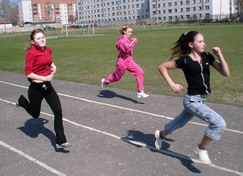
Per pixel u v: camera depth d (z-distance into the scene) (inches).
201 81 143.7
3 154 182.5
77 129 219.8
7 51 1010.7
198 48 142.5
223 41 941.8
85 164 164.9
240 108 255.0
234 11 3624.5
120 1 4618.6
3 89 380.5
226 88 330.3
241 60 535.8
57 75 467.5
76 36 1882.4
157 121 230.5
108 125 225.8
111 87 362.9
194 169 154.5
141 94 283.9
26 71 171.2
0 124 240.7
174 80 388.5
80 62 620.1
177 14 3799.2
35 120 246.5
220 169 153.5
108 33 2127.2
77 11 5895.7
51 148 188.4
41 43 173.2
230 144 182.7
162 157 169.3
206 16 3309.5
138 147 184.1
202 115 144.3
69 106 283.7
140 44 1001.5
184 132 204.5
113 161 166.9
